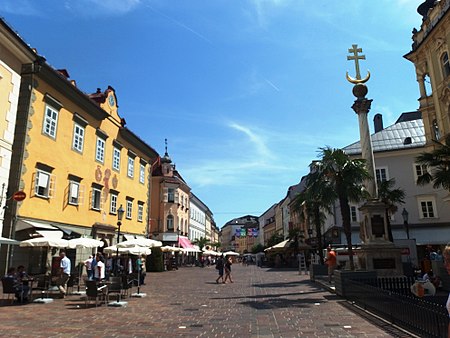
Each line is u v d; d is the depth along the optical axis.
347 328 8.62
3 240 14.33
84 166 25.70
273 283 21.94
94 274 18.19
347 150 40.72
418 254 36.16
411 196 37.50
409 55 29.88
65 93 23.25
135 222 34.72
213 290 18.31
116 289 13.56
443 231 35.75
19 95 19.98
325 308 11.65
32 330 8.84
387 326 8.66
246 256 81.25
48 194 21.38
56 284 16.70
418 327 7.43
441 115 26.02
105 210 28.69
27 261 19.36
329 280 18.59
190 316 10.77
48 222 21.30
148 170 38.72
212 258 74.75
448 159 16.84
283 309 11.73
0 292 16.48
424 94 29.16
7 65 18.72
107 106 29.47
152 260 36.53
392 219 37.50
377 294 9.82
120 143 31.78
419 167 37.75
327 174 18.23
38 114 20.73
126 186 32.94
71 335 8.30
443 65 25.61
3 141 18.30
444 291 15.21
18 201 18.75
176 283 22.73
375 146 40.09
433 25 25.77
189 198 62.25
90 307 12.67
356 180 17.67
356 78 19.53
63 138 23.25
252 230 89.38
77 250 24.06
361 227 17.75
